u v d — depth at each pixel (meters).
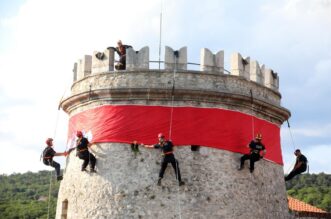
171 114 20.98
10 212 73.62
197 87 21.36
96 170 21.25
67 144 23.88
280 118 24.53
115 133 21.25
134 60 21.86
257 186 21.98
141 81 21.47
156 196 20.09
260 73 23.67
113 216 20.28
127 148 20.94
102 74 22.22
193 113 21.03
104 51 22.61
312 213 39.59
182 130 20.83
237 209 20.81
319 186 94.62
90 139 21.92
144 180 20.38
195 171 20.48
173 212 19.92
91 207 20.95
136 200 20.19
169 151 19.86
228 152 21.22
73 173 22.62
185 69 21.55
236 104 21.84
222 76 21.83
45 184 110.50
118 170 20.77
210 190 20.44
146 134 20.86
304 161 24.36
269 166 23.25
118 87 21.44
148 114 21.06
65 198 22.92
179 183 20.09
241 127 21.84
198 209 20.06
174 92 20.94
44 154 23.64
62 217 22.78
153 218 19.88
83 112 22.78
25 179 116.00
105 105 21.81
